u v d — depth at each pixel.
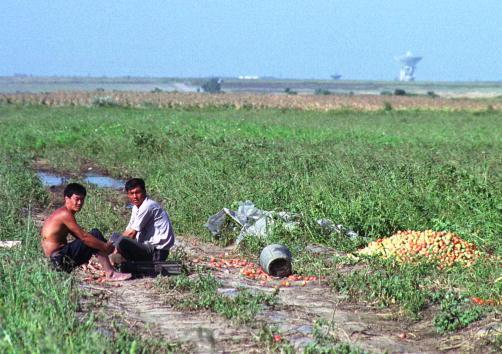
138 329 12.93
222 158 35.59
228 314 13.75
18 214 24.58
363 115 100.06
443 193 24.77
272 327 13.07
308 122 76.38
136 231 17.48
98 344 10.59
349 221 22.30
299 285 16.77
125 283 16.44
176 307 14.43
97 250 16.72
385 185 26.38
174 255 19.08
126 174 37.53
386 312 14.66
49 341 10.14
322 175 29.55
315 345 11.84
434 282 16.55
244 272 17.80
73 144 49.25
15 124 63.38
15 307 12.23
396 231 22.06
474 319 13.82
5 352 10.20
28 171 34.41
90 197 28.62
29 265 14.73
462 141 52.28
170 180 31.88
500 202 23.02
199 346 12.11
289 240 21.03
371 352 11.96
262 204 24.50
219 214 22.56
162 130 52.44
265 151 39.84
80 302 14.05
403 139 52.72
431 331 13.58
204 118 78.44
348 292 15.71
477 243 20.31
